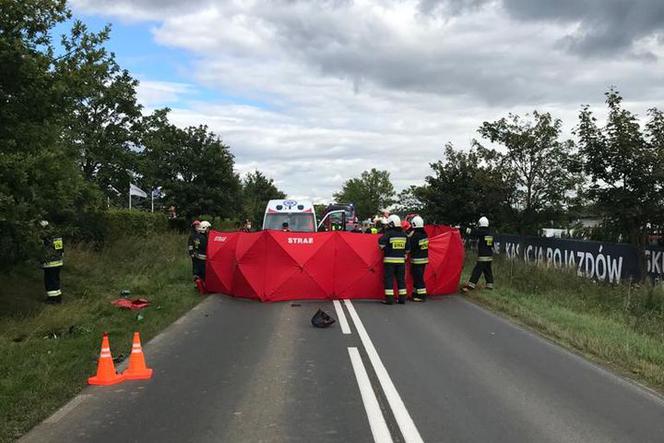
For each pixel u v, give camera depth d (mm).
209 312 11234
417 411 5461
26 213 9227
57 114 10305
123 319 10062
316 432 4898
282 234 13062
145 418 5238
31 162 8867
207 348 8086
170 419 5211
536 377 6742
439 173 24438
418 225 13102
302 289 12992
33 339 8359
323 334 9117
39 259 10641
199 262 14875
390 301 12477
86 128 19109
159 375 6676
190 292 13812
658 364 7461
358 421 5172
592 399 5945
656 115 14156
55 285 11258
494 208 21422
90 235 17719
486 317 10867
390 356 7641
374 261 13281
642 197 14125
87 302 11523
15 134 9406
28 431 4926
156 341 8555
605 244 15820
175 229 29906
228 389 6129
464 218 24188
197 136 31969
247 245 13188
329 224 26609
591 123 14578
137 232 23438
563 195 19906
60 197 9773
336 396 5898
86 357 7387
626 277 14773
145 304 11555
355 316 10867
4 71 9109
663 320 10797
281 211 19672
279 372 6797
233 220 37281
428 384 6363
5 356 7270
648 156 13625
